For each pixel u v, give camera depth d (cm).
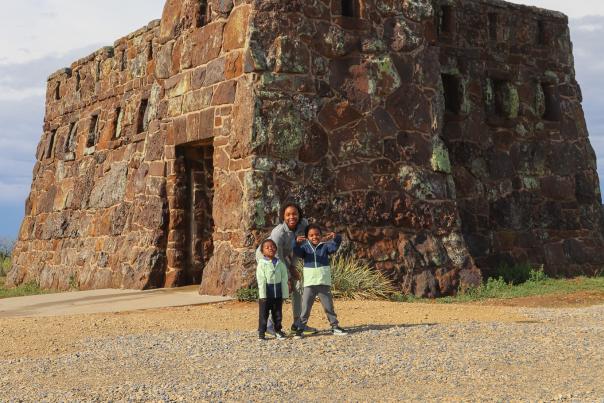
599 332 941
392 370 703
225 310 1272
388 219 1648
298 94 1576
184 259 1775
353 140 1631
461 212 2044
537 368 711
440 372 693
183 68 1781
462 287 1680
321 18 1625
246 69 1554
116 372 735
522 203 2164
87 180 2417
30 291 2434
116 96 2361
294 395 616
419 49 1748
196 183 1812
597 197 2345
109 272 2025
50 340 951
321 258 936
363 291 1498
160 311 1282
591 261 2256
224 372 716
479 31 2153
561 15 2344
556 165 2261
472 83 2120
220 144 1608
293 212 959
